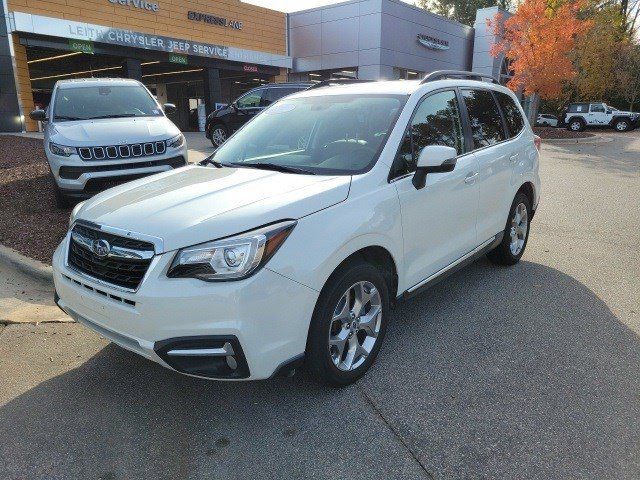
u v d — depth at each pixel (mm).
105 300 2715
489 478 2422
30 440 2711
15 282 4695
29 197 7637
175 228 2613
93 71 28281
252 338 2527
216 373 2600
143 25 20875
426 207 3594
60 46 18234
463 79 4785
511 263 5383
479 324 4035
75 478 2451
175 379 3281
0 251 5188
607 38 34281
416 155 3594
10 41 17266
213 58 23859
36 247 5371
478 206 4332
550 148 19859
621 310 4305
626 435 2713
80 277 2875
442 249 3912
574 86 36688
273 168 3545
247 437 2730
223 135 15859
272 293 2561
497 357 3531
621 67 36469
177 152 7133
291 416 2900
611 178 11836
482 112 4641
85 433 2770
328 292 2846
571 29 22609
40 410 2961
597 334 3867
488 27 29031
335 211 2906
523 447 2629
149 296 2504
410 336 3840
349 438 2713
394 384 3203
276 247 2594
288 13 27844
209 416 2910
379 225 3117
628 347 3668
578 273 5211
